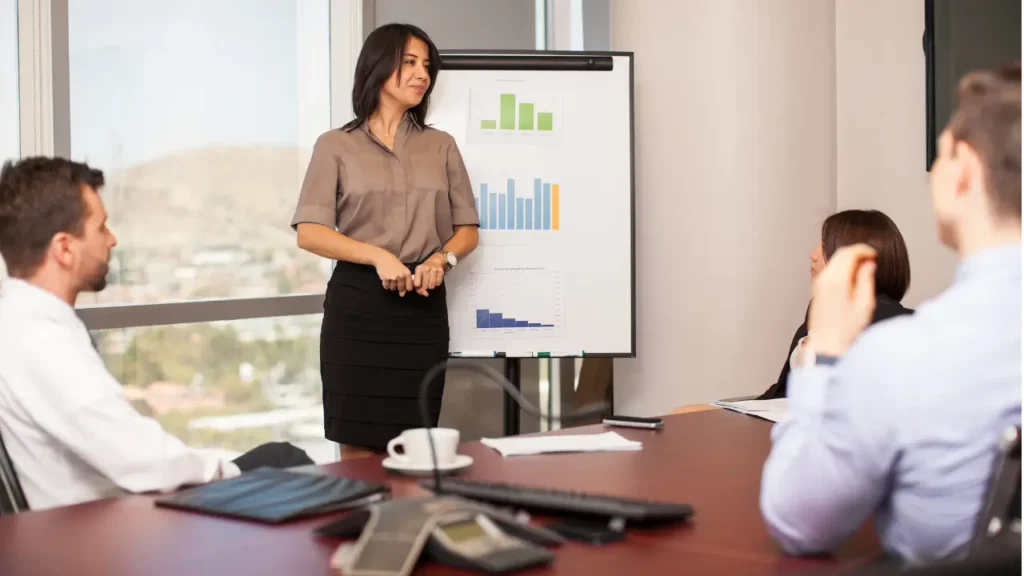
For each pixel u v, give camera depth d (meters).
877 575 0.68
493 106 3.79
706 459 1.61
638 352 4.25
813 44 4.16
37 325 1.57
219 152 3.61
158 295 3.46
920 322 0.99
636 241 4.22
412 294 3.18
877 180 4.25
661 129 4.16
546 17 4.65
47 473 1.59
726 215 4.06
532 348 3.80
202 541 1.12
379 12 4.01
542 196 3.80
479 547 1.02
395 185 3.22
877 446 0.98
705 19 4.06
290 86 3.83
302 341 3.96
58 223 1.62
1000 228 0.98
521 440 1.78
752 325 4.07
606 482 1.44
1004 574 0.70
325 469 1.54
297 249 3.90
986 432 0.95
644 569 1.00
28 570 1.02
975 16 3.88
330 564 1.03
